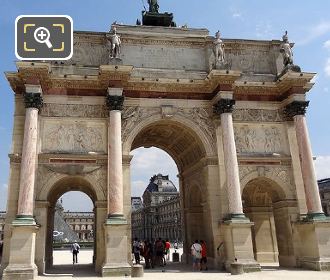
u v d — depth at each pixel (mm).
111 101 27500
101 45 30562
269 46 33281
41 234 25312
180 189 36500
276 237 31094
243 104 30781
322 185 91875
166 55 31109
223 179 28375
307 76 29781
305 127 29547
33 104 26141
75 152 27422
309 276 22203
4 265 24375
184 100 30031
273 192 30969
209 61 31172
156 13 33594
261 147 30156
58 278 22984
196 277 22281
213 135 29703
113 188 25828
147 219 138500
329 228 27000
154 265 30531
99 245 26125
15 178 26000
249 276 22547
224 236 27094
